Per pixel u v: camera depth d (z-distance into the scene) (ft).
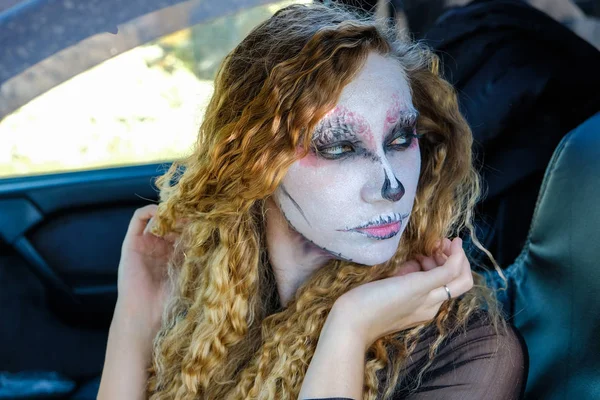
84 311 7.18
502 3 5.98
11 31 6.07
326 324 4.12
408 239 4.65
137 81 6.56
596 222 4.64
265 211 4.48
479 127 5.85
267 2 6.23
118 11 6.16
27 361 7.19
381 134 4.06
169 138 6.97
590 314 4.55
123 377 5.04
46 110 6.67
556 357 4.70
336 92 3.98
